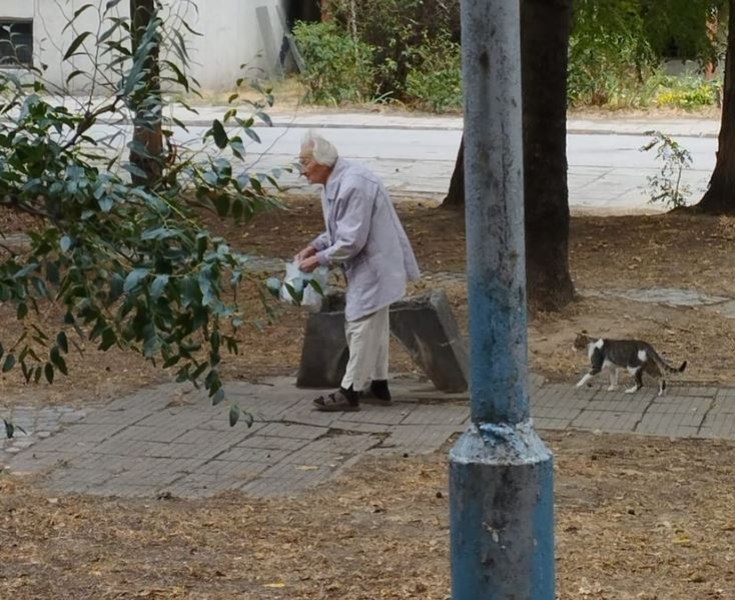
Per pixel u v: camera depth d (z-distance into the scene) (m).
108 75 5.66
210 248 4.14
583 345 10.72
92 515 7.65
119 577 6.64
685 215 18.36
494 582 4.66
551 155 12.77
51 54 25.50
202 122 28.47
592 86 36.00
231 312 4.12
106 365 11.13
